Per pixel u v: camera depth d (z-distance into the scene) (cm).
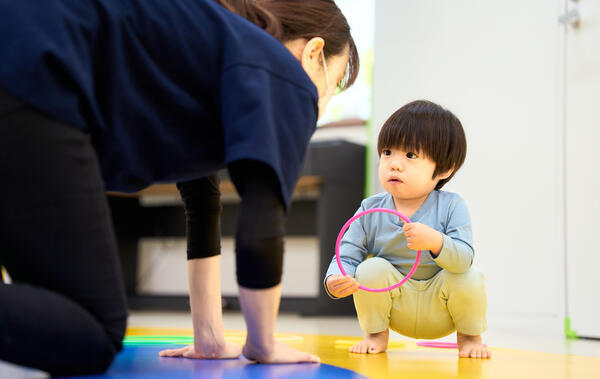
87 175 75
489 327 249
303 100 86
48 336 71
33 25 72
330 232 311
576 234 226
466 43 265
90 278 76
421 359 116
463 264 118
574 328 222
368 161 301
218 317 106
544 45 241
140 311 369
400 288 124
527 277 240
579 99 227
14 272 75
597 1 221
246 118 79
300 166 86
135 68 80
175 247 408
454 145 127
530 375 97
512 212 247
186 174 87
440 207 128
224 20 86
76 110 74
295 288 373
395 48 288
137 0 81
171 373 86
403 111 129
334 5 101
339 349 132
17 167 72
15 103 71
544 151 238
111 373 85
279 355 95
